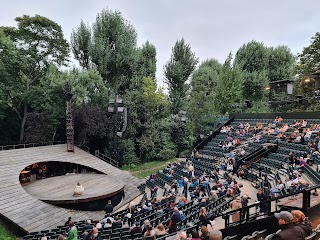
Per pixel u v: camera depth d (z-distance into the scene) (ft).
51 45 144.56
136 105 143.33
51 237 54.08
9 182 76.84
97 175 105.09
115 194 84.74
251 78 193.77
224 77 173.47
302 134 97.35
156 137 145.59
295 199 32.76
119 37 154.61
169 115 161.07
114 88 156.35
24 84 148.05
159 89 155.84
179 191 85.76
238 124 146.92
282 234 15.76
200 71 208.64
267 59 213.87
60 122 135.54
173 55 171.53
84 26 155.02
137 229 45.27
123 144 135.95
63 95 126.82
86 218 72.02
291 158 78.95
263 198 47.78
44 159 99.40
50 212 69.97
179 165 114.21
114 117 132.05
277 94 159.94
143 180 112.06
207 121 156.97
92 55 151.94
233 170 90.22
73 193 79.46
